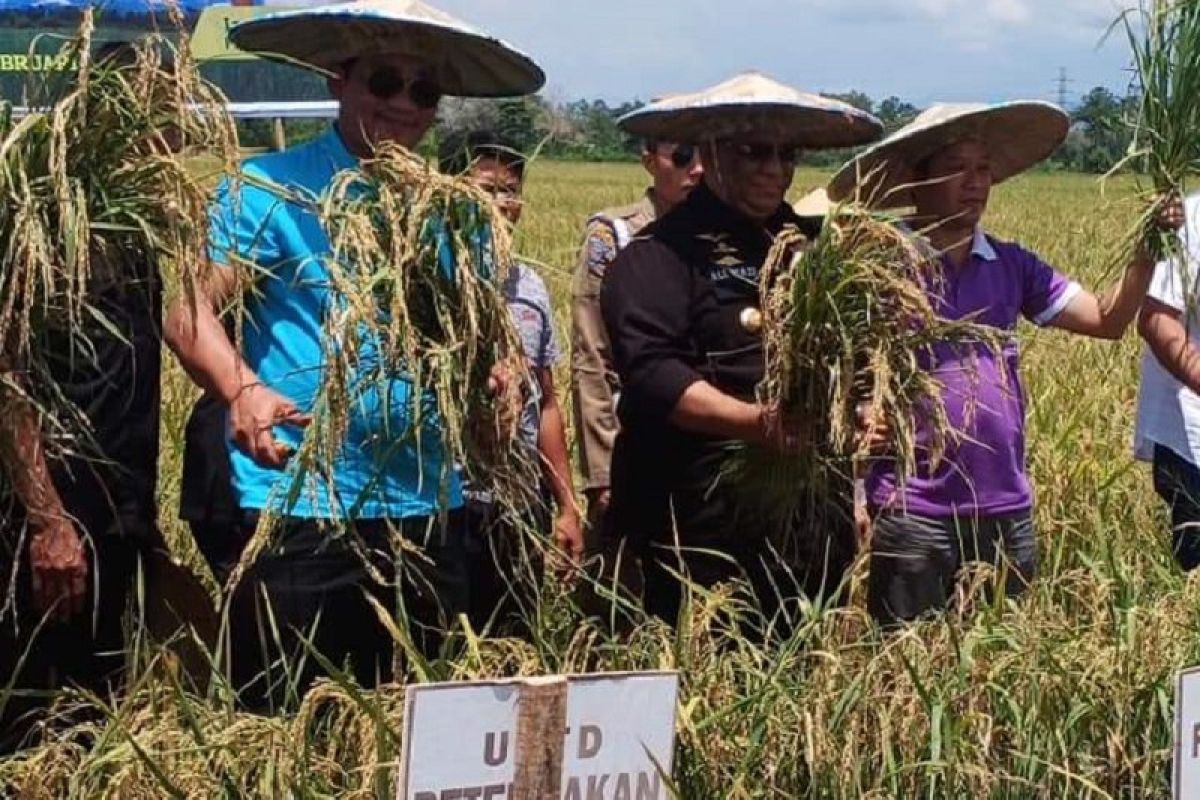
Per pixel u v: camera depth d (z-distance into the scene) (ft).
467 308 8.56
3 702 8.86
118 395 9.54
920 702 9.39
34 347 8.34
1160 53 11.22
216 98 8.35
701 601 10.46
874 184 12.23
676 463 10.99
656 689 8.04
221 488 10.45
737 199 10.93
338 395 8.49
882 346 9.87
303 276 9.52
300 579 9.49
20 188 8.06
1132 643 9.90
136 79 8.39
